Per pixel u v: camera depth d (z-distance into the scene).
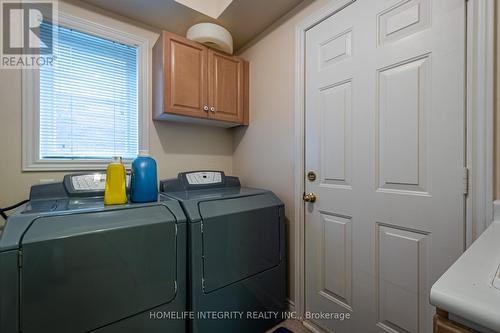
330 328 1.44
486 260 0.58
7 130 1.35
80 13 1.55
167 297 1.10
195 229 1.17
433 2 1.02
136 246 1.02
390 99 1.17
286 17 1.72
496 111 0.86
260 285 1.45
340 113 1.39
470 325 0.45
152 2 1.57
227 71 1.92
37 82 1.43
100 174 1.40
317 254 1.53
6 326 0.77
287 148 1.73
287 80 1.72
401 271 1.13
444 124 0.99
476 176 0.91
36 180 1.42
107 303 0.95
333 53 1.42
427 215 1.04
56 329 0.85
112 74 1.71
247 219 1.39
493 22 0.87
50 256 0.84
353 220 1.33
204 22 1.77
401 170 1.13
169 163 1.94
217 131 2.22
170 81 1.62
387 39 1.17
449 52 0.97
